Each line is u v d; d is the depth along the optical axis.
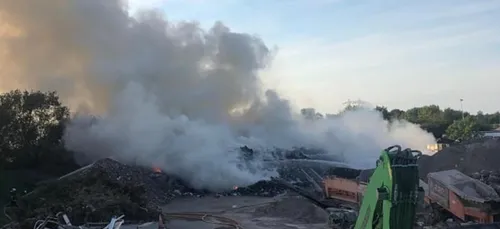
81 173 36.06
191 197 40.16
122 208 27.00
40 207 27.08
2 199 33.53
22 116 41.31
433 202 22.81
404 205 8.32
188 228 27.20
